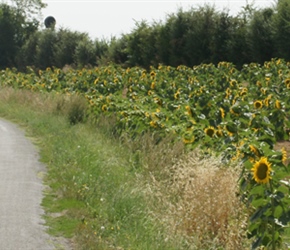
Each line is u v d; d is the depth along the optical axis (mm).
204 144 12477
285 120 13016
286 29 35281
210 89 22281
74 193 11133
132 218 9891
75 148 15453
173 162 12344
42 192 11602
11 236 8852
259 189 7375
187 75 28656
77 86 28281
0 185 12117
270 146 8648
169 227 9508
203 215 9516
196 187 9867
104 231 9211
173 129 14234
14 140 18297
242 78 26828
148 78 27891
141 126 15219
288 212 7379
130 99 20844
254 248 7633
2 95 29141
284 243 8781
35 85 30484
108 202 10688
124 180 12234
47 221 9719
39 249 8359
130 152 14641
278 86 21000
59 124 20375
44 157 15258
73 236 8992
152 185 11555
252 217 7410
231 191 9562
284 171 7473
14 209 10305
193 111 14617
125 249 8586
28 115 23500
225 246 9266
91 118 20062
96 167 13289
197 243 9188
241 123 12828
